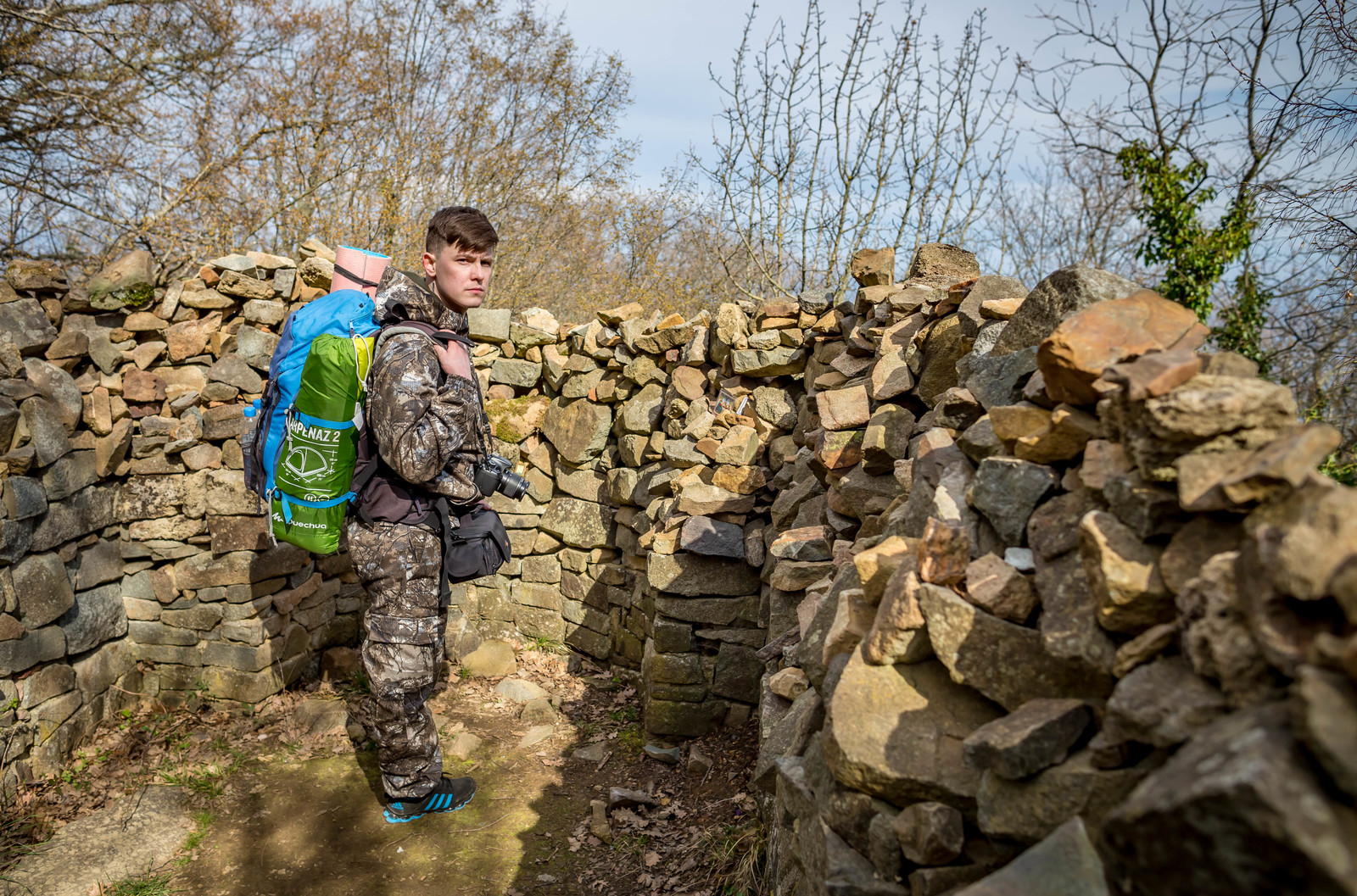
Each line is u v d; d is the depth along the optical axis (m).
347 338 2.60
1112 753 1.14
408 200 9.60
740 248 10.12
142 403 4.04
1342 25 4.22
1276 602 0.96
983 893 1.01
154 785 3.46
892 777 1.39
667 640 3.82
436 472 2.68
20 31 7.75
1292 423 1.13
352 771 3.61
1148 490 1.24
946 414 2.16
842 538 2.94
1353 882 0.71
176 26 8.85
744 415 3.99
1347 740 0.78
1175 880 0.88
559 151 11.23
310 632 4.42
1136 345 1.49
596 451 4.68
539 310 5.07
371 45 9.66
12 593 3.36
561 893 2.80
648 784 3.50
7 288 3.57
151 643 4.11
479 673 4.58
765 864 2.59
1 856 2.97
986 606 1.42
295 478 2.62
